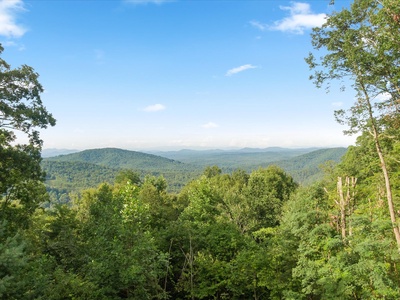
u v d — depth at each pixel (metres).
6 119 18.69
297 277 16.45
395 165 28.20
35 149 20.05
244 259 18.34
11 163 18.23
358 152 43.09
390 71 17.77
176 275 22.23
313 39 20.52
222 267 18.97
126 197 22.91
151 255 16.25
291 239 17.69
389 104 18.80
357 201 26.30
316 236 15.44
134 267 14.60
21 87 19.25
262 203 50.72
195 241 21.55
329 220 17.84
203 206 32.34
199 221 30.52
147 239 17.48
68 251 18.06
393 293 11.48
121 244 16.17
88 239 18.95
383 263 12.70
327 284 13.32
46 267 14.18
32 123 19.16
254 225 43.31
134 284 16.33
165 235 21.98
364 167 38.88
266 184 55.00
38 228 22.73
